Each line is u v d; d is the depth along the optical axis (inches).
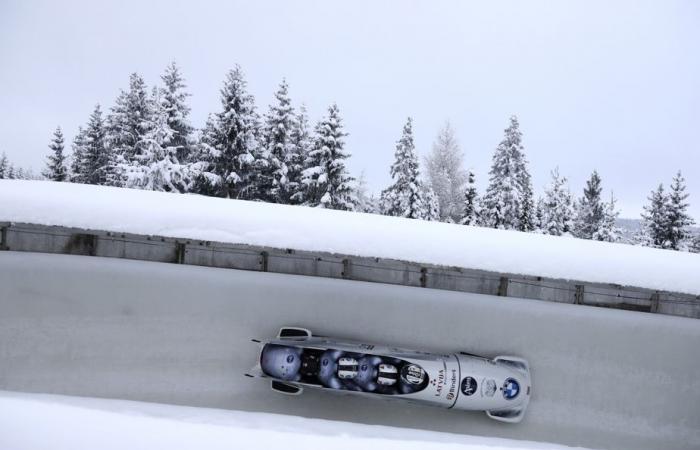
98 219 289.4
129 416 213.9
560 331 327.9
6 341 298.2
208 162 679.7
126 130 820.0
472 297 328.2
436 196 789.9
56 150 992.2
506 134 748.0
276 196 738.2
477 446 217.9
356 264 327.3
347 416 321.7
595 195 924.6
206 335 319.0
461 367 307.3
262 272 323.9
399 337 327.9
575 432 324.2
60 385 303.6
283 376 300.8
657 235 822.5
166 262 317.4
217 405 316.5
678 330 325.1
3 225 291.6
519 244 312.3
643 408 324.8
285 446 201.9
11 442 194.9
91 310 309.0
